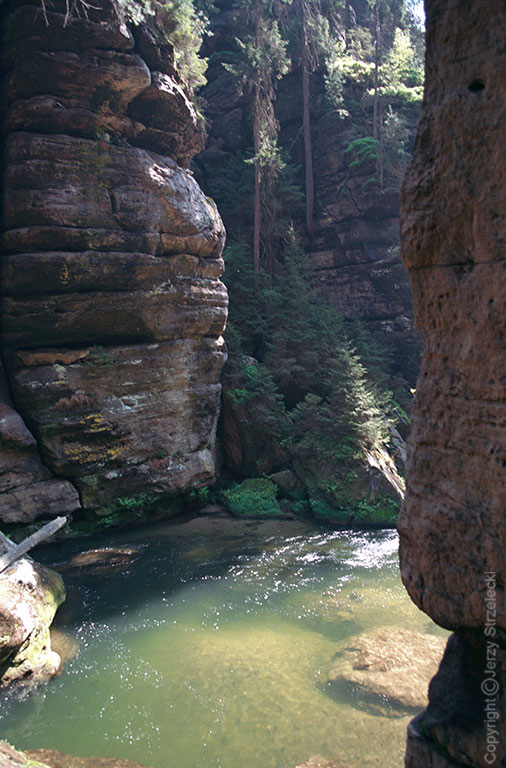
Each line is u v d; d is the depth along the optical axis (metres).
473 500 2.26
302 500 15.39
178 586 10.08
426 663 6.77
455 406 2.35
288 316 19.02
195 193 15.16
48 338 13.02
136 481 13.90
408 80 26.66
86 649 7.71
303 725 5.66
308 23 25.50
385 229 23.50
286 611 8.82
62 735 5.69
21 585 7.96
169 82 14.28
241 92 22.72
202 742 5.48
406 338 22.41
